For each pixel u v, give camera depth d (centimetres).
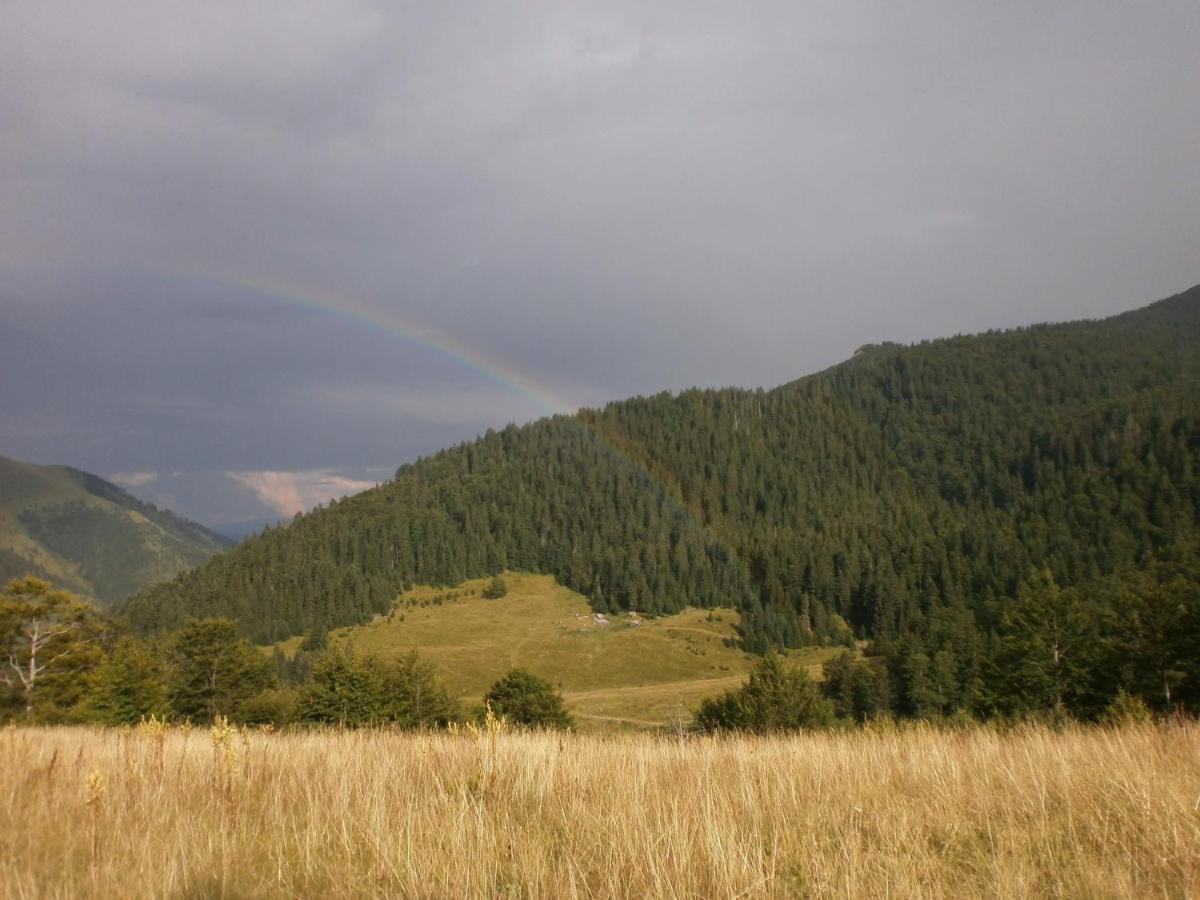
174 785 599
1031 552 12512
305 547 15500
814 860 414
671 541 15638
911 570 12688
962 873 407
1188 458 13825
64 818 493
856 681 6141
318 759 734
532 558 16138
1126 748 664
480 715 3297
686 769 684
